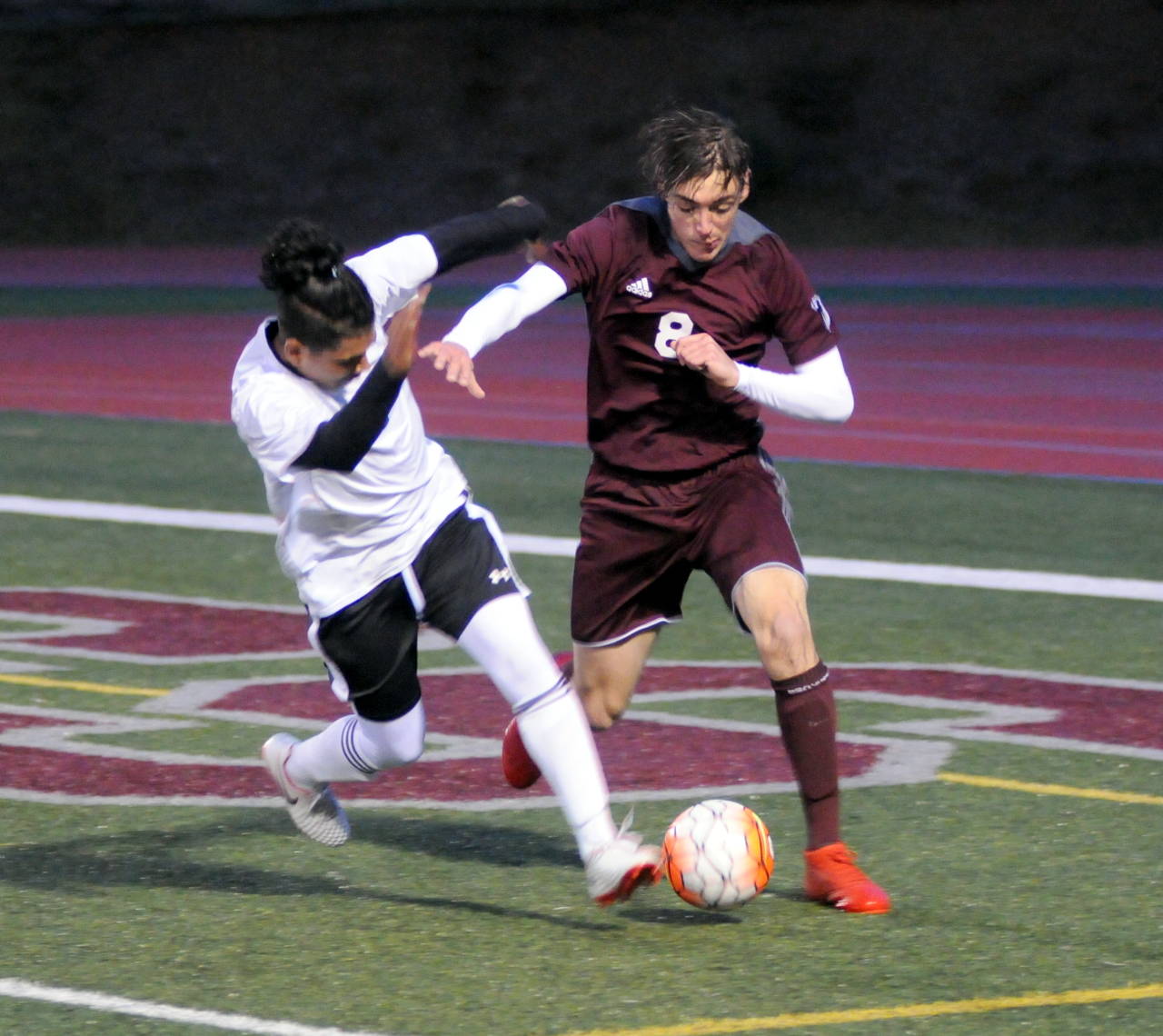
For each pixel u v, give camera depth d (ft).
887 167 473.26
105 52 533.14
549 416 202.59
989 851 65.21
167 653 97.81
